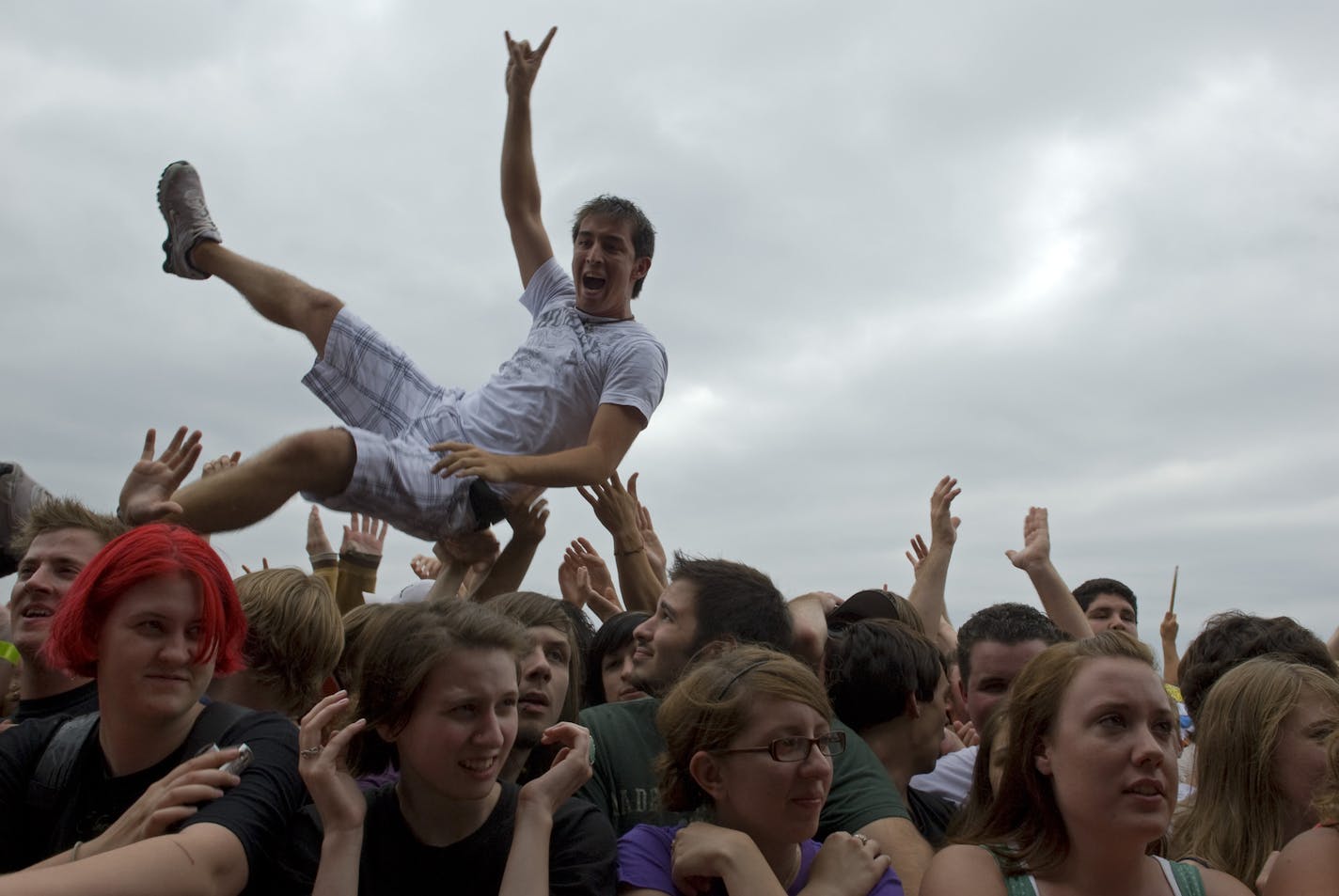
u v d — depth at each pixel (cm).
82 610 281
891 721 396
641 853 301
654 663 389
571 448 571
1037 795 297
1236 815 347
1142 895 286
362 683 288
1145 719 284
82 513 365
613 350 575
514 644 287
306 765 269
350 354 588
